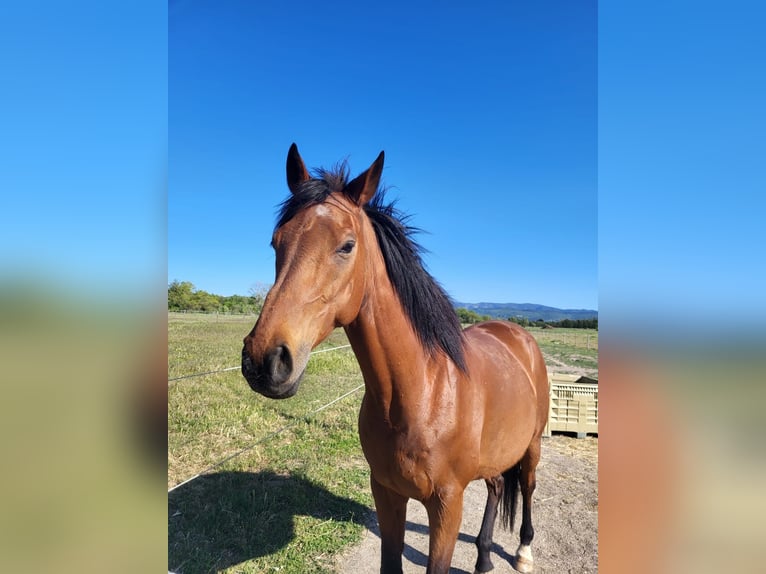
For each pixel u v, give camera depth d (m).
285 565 3.02
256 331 1.52
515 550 3.42
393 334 1.94
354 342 1.97
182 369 7.34
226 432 5.17
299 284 1.60
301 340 1.55
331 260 1.67
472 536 3.60
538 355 3.34
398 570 2.23
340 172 2.03
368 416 2.12
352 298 1.76
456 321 2.32
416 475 2.01
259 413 5.95
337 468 4.50
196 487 3.87
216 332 13.58
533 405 2.84
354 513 3.69
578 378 7.30
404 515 2.29
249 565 2.98
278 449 4.82
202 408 6.02
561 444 5.88
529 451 3.13
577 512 4.02
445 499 2.06
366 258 1.88
